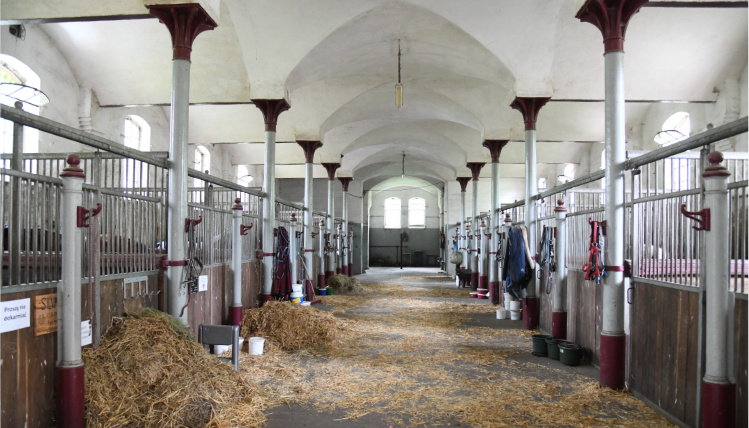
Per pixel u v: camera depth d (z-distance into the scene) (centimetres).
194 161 1467
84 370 359
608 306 509
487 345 722
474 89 1155
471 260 1645
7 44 779
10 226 326
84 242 397
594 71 868
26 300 332
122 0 618
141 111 1165
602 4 514
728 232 354
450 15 805
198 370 431
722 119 931
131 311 468
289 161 1609
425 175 2584
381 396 477
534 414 432
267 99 884
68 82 940
